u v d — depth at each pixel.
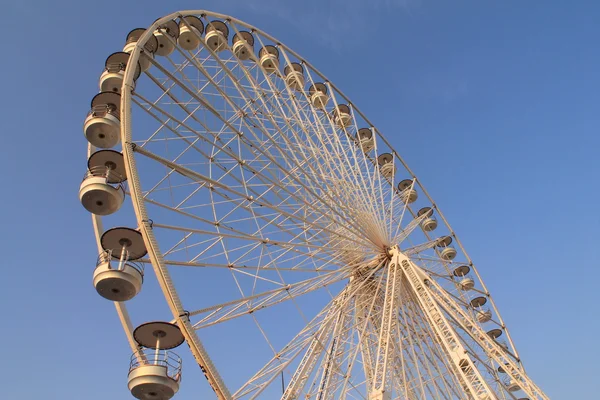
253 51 28.44
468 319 25.38
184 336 14.53
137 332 15.04
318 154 25.34
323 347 22.33
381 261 27.22
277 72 28.55
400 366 24.14
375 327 26.36
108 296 16.22
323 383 21.69
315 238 24.22
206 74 19.70
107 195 17.20
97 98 19.27
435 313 24.27
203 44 21.48
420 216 33.69
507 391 24.48
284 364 19.89
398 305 25.17
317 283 24.23
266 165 22.16
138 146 17.16
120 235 16.14
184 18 24.61
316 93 31.72
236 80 22.47
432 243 32.62
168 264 17.17
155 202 17.00
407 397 22.50
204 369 14.29
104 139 19.19
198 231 17.91
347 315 24.64
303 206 23.62
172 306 14.74
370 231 26.55
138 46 19.78
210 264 18.91
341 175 26.02
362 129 33.84
